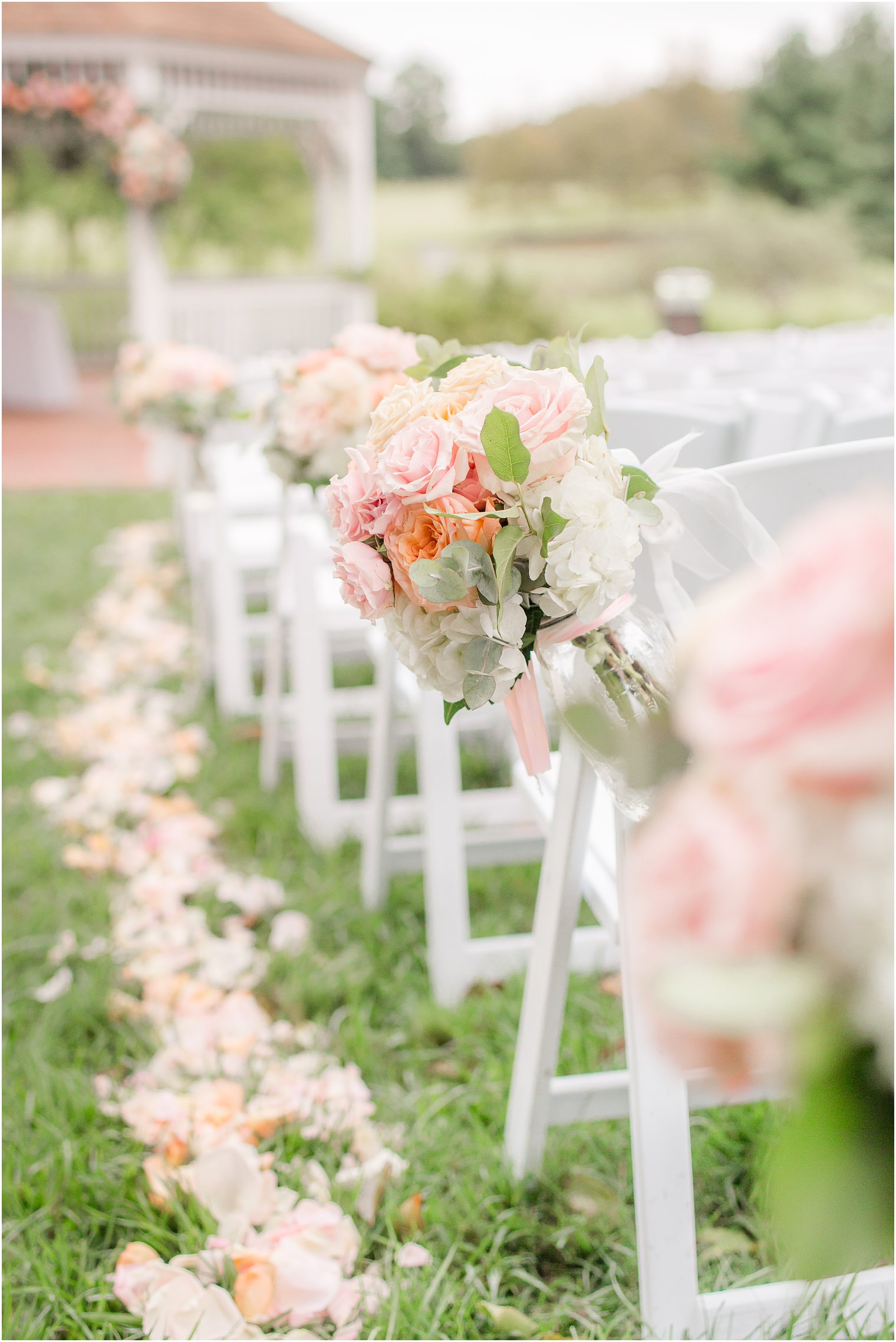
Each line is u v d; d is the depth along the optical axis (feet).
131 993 7.60
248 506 11.84
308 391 7.34
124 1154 5.92
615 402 6.62
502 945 7.36
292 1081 6.29
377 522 3.76
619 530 3.61
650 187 72.90
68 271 57.41
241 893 8.64
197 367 13.03
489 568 3.59
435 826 7.18
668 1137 4.48
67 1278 5.09
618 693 3.92
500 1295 5.08
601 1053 6.61
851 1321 4.58
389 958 7.80
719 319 64.95
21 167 48.06
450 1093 6.38
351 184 35.53
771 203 71.51
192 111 33.14
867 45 69.72
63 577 19.16
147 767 11.27
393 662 7.75
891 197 69.36
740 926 0.89
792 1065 0.91
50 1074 6.49
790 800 0.91
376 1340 4.71
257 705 12.47
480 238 75.72
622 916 4.36
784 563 1.01
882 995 0.87
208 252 64.54
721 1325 4.59
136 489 27.66
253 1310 4.69
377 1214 5.44
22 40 29.40
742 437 6.55
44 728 12.66
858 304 67.05
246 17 35.32
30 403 40.19
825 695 0.90
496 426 3.44
